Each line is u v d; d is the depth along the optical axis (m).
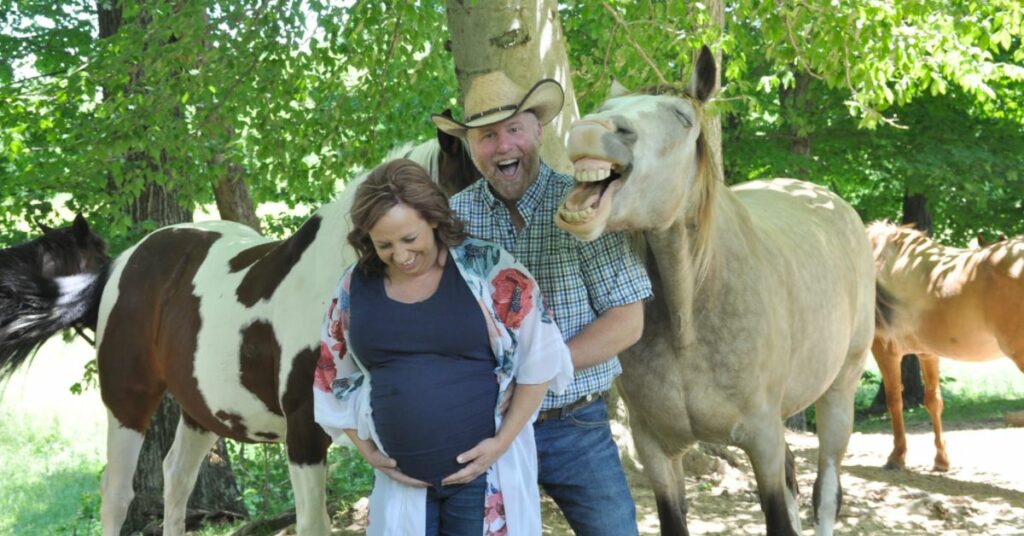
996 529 5.59
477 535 2.54
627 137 2.53
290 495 7.38
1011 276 6.92
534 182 2.75
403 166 2.41
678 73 7.64
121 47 7.26
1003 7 7.82
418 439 2.46
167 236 4.74
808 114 12.23
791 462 4.39
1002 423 11.54
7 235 8.27
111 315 4.66
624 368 3.41
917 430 11.62
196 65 7.64
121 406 4.68
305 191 7.71
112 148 7.10
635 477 6.03
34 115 7.36
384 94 7.39
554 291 2.73
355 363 2.61
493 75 2.69
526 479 2.58
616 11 6.97
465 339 2.47
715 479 6.25
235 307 4.05
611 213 2.54
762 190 4.73
